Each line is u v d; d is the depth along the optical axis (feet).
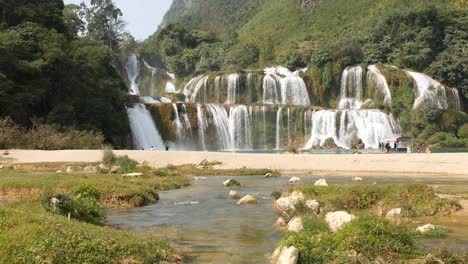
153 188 89.71
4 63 190.60
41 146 169.27
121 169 119.34
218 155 153.28
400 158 137.69
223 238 47.67
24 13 225.56
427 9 347.15
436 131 277.03
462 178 106.73
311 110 274.98
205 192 87.97
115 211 65.72
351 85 319.27
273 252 41.06
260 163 143.02
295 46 393.50
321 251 37.22
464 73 317.22
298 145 271.69
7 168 126.62
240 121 268.00
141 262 35.42
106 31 421.18
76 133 185.26
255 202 72.28
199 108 259.19
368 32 376.89
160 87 439.22
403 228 40.52
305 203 57.82
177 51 474.90
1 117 180.45
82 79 218.18
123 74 425.69
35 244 33.65
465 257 36.52
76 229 37.91
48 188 74.33
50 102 205.77
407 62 333.42
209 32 504.84
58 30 246.47
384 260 35.47
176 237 48.26
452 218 57.52
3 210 40.57
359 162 137.39
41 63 198.39
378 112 276.21
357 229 38.60
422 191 65.00
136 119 240.53
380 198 63.98
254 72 324.19
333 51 330.34
